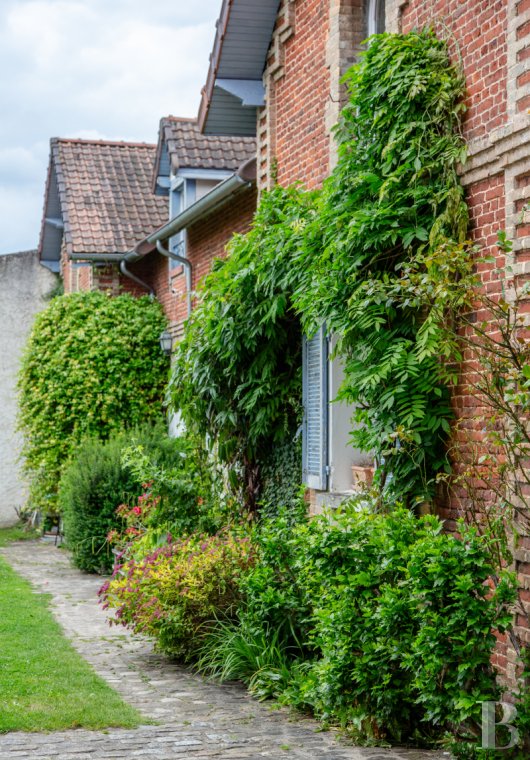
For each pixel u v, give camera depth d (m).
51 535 20.34
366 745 6.21
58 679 7.85
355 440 7.74
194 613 8.91
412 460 7.04
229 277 10.66
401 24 7.87
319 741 6.29
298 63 10.50
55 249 24.27
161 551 9.54
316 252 8.55
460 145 6.88
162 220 20.83
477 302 6.65
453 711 5.64
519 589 5.97
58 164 21.66
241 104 12.26
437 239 6.70
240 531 9.59
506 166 6.26
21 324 24.25
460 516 6.86
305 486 9.84
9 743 6.02
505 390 5.80
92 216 20.48
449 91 6.96
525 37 6.01
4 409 23.78
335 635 6.50
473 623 5.42
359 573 6.34
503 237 5.73
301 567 7.38
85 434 18.81
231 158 17.69
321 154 9.91
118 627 10.79
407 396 7.09
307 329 8.67
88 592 13.45
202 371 11.17
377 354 7.43
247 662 8.10
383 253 7.52
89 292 19.92
